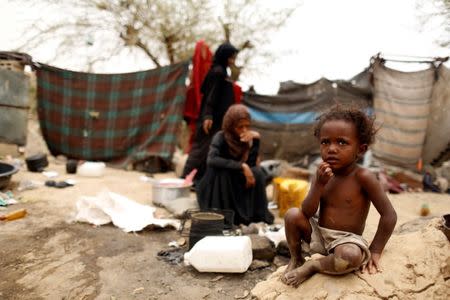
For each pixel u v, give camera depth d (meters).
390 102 8.00
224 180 3.90
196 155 5.68
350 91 8.27
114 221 3.64
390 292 1.84
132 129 7.42
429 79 7.78
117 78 7.35
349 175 1.99
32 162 6.27
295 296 1.93
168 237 3.44
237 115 3.91
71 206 4.29
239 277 2.65
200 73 6.81
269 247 2.90
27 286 2.53
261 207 3.97
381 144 8.05
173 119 7.14
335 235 1.96
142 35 11.14
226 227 3.47
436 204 5.85
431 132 7.91
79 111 7.43
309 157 8.45
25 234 3.32
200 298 2.36
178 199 4.45
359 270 1.94
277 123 8.41
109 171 7.08
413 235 2.26
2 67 7.13
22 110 7.43
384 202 1.93
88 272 2.69
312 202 1.95
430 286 1.92
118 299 2.36
